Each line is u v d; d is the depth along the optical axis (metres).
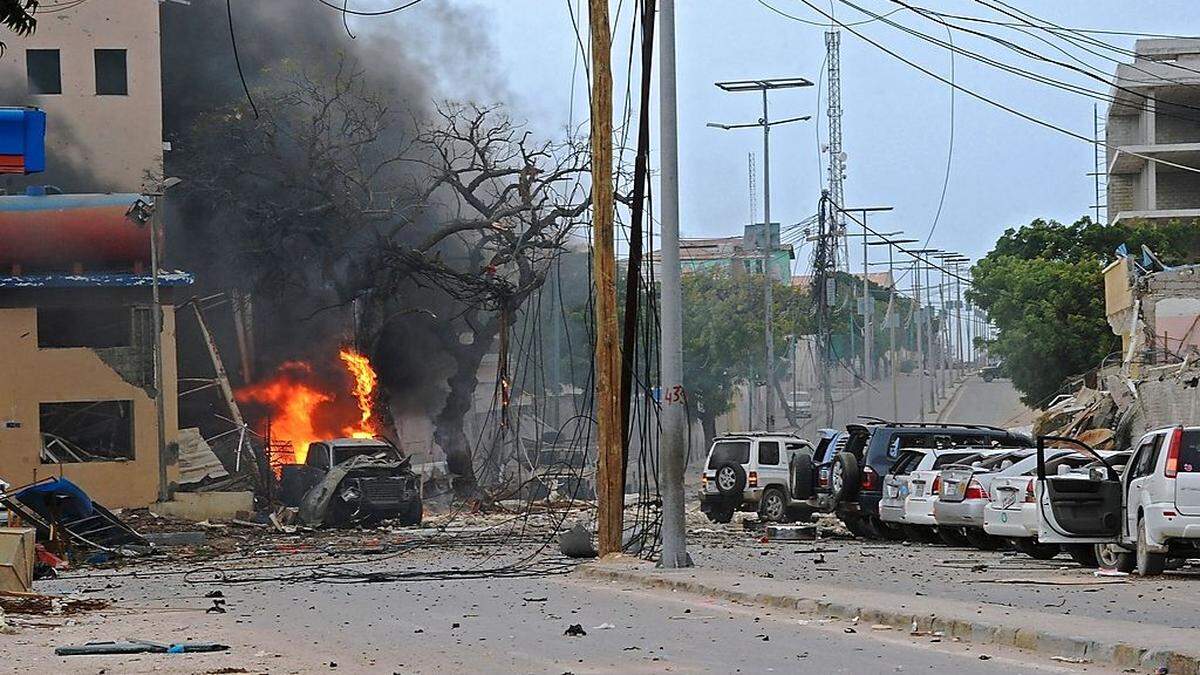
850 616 14.88
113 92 52.66
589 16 23.39
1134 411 43.91
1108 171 80.62
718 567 22.55
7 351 44.12
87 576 25.09
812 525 32.88
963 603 15.18
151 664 11.46
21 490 30.19
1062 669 10.91
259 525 40.28
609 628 14.08
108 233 45.16
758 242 78.75
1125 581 18.81
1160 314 52.19
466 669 10.95
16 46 51.81
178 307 49.50
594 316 27.56
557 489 49.56
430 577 22.58
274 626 14.86
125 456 45.62
